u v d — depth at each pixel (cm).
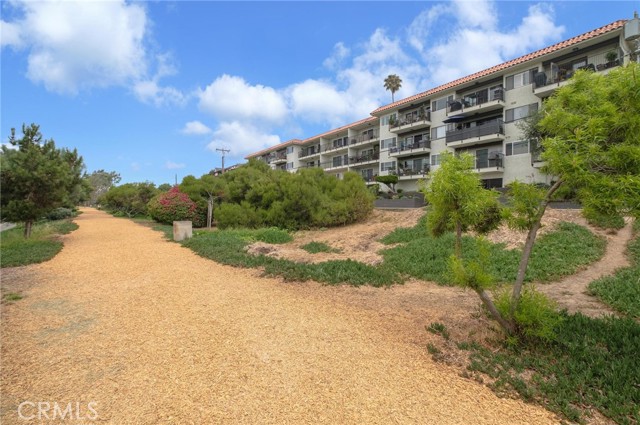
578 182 348
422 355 407
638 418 275
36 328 485
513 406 304
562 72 2258
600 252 920
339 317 541
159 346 423
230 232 1692
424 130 3453
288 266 895
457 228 461
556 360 376
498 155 2675
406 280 804
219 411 289
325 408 296
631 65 342
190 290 702
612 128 336
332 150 4809
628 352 374
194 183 2623
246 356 396
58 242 1399
